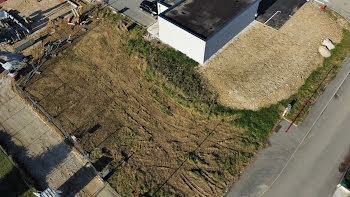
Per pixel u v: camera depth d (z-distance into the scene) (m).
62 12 31.61
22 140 20.92
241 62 24.31
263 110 21.36
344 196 16.98
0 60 26.50
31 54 27.14
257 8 27.28
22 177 18.67
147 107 22.39
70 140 20.62
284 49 25.27
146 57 25.44
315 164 18.52
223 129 20.59
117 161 19.27
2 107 23.16
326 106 21.55
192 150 19.62
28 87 24.42
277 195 17.28
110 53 26.61
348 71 23.75
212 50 24.34
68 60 26.41
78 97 23.39
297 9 29.28
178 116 21.62
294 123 20.66
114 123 21.48
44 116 22.16
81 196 17.84
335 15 28.67
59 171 19.09
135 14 30.09
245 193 17.44
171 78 23.48
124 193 17.78
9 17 30.97
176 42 24.92
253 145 19.55
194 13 24.84
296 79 23.06
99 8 31.41
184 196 17.53
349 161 18.52
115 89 23.80
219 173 18.31
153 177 18.44
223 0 26.08
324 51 24.83
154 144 20.09
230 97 22.03
